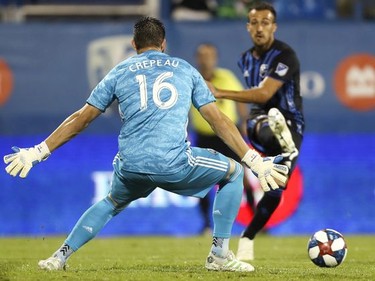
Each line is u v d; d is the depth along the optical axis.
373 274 23.64
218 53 47.66
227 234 23.12
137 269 24.48
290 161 30.42
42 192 47.84
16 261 28.81
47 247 37.78
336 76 48.25
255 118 31.84
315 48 48.12
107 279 21.03
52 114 47.53
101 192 48.03
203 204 46.72
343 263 28.44
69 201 47.94
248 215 47.16
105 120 48.00
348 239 43.25
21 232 47.66
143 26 23.00
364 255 32.88
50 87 47.56
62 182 47.97
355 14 53.25
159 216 47.81
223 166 22.55
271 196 30.47
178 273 22.52
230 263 23.30
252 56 31.77
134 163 21.94
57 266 22.89
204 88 22.56
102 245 39.75
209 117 22.42
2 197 47.66
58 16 55.00
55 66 47.56
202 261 29.12
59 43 47.56
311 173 48.44
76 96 47.62
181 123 22.12
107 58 47.62
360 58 48.28
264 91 30.25
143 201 47.78
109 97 22.41
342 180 48.62
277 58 30.92
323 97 48.22
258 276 22.06
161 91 22.14
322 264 25.45
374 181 48.72
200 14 53.84
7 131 47.47
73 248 23.02
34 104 47.50
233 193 22.91
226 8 54.12
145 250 36.47
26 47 47.50
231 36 47.75
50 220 47.81
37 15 54.88
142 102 22.05
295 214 48.34
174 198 47.84
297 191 48.38
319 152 48.41
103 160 48.00
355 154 48.59
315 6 53.53
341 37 48.22
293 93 31.33
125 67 22.52
